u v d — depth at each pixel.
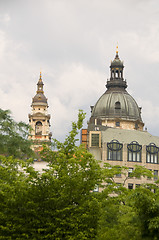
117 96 175.00
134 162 123.75
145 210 42.53
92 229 41.09
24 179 45.44
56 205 41.53
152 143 127.19
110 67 183.62
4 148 53.38
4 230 40.41
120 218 51.53
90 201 42.53
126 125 170.50
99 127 144.00
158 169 125.81
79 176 43.19
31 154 56.59
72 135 46.31
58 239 39.72
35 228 40.88
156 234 41.31
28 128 57.59
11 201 40.75
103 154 122.56
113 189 65.44
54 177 42.81
